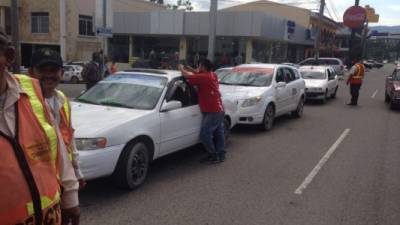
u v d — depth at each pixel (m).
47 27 35.62
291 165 7.32
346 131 10.88
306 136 10.02
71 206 2.29
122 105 6.32
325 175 6.76
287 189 6.01
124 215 4.89
